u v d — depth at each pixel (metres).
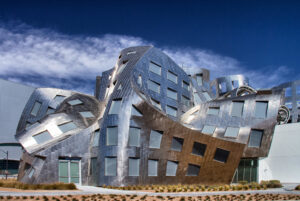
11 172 84.69
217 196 29.69
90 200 24.52
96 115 49.81
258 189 36.84
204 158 41.28
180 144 41.22
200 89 68.94
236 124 48.91
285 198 28.73
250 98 49.84
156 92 52.59
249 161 47.34
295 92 75.81
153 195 29.20
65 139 40.84
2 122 84.94
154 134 40.94
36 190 30.05
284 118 55.38
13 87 88.88
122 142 39.53
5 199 23.28
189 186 37.25
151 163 40.09
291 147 50.06
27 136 43.72
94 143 42.25
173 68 57.88
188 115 54.94
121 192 30.45
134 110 41.28
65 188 31.77
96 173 40.03
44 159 39.09
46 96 59.78
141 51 54.16
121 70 52.38
